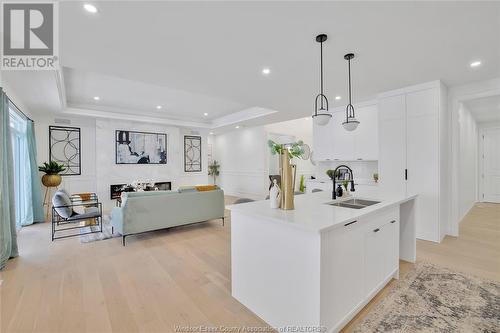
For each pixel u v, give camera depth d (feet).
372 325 5.78
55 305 6.69
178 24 6.89
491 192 22.62
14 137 14.58
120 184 21.57
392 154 13.14
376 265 6.85
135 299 7.00
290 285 5.39
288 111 18.21
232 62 9.50
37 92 12.83
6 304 6.74
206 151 28.73
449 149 12.83
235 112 23.15
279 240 5.63
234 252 7.01
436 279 8.03
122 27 7.01
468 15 6.48
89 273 8.67
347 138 16.71
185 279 8.21
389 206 7.33
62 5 6.00
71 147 19.97
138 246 11.56
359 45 8.16
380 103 13.64
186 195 13.97
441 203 11.84
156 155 23.75
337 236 5.26
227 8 6.18
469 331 5.57
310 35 7.52
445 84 12.26
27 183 15.67
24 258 10.11
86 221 15.88
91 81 14.05
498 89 11.29
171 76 11.03
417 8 6.21
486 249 10.83
